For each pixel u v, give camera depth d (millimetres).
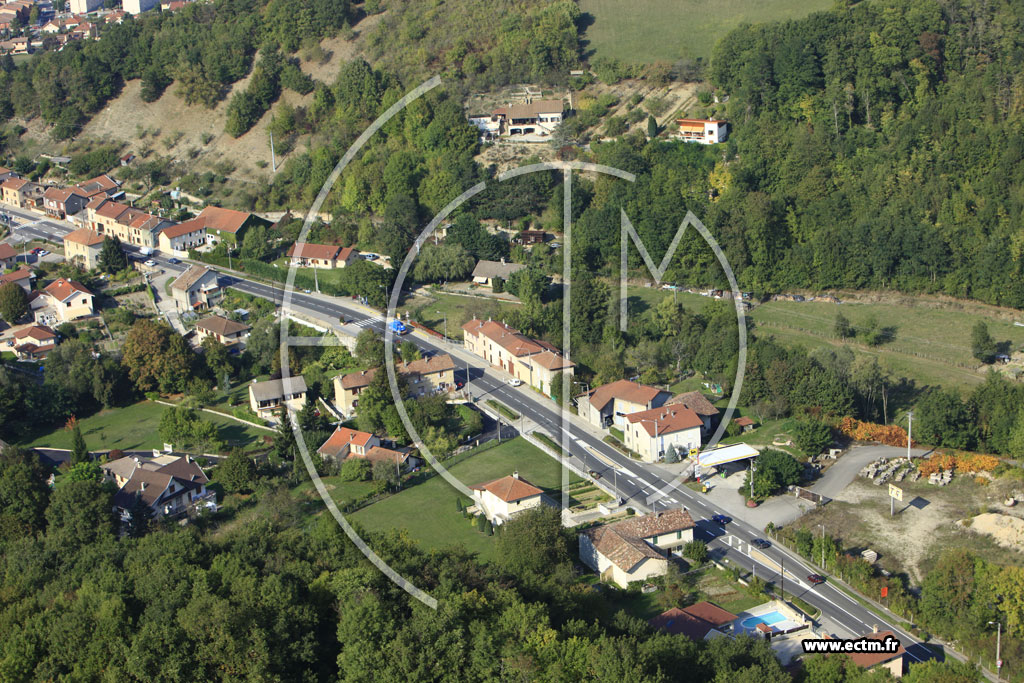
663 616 87688
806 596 93688
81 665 81750
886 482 113125
